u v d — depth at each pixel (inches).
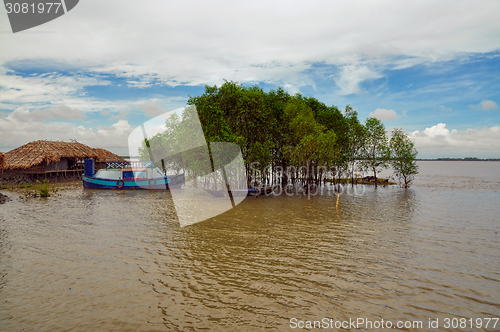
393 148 1631.4
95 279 375.2
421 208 935.7
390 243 539.8
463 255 474.6
